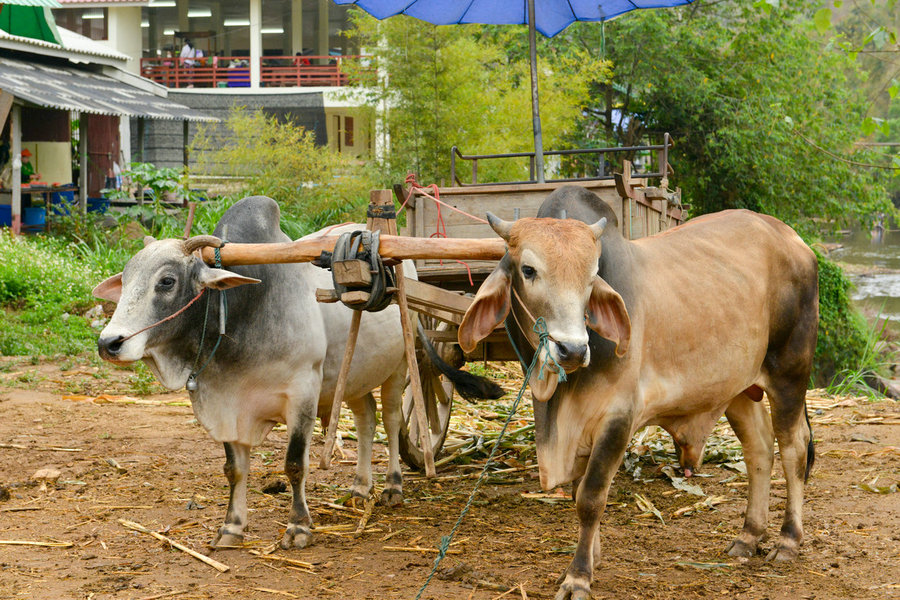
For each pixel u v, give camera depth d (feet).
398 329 18.67
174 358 15.23
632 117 74.84
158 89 74.79
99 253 50.85
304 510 16.40
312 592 13.88
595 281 12.78
